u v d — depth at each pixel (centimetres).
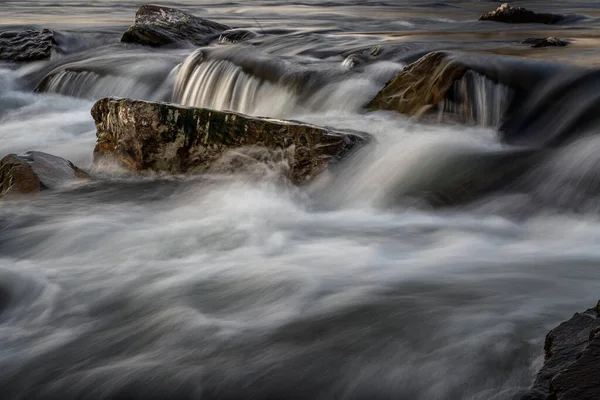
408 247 627
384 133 871
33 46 1816
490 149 805
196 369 434
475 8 3950
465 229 662
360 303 505
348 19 2981
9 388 430
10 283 579
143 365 442
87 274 593
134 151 855
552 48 1289
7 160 830
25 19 2862
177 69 1427
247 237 665
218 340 468
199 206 757
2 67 1744
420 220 696
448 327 461
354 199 749
